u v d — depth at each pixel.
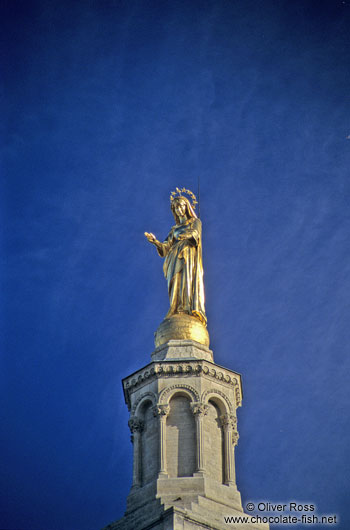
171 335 94.88
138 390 92.38
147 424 90.88
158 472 87.81
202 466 87.81
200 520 83.50
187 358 92.25
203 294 98.00
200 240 99.69
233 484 88.44
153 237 100.19
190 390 90.88
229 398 91.75
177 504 85.25
